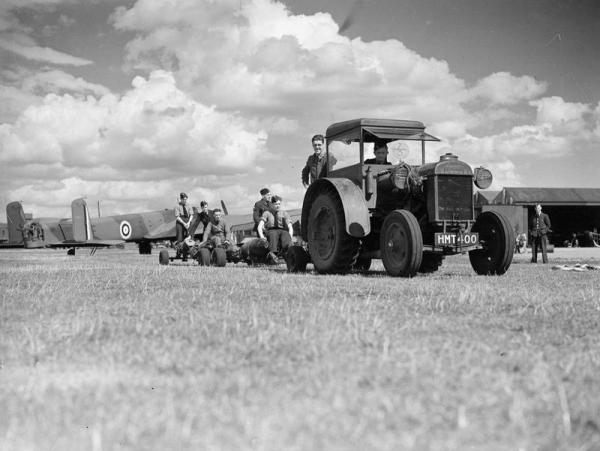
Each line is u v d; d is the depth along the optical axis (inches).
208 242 557.6
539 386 87.9
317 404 78.7
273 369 97.7
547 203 1734.7
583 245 1876.2
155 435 66.8
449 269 433.1
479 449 63.8
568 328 143.8
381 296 213.3
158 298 209.0
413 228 316.5
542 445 65.1
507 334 134.3
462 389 86.4
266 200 523.2
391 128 375.6
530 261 619.2
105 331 135.7
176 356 107.7
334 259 356.8
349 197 347.3
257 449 63.1
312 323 142.9
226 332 132.3
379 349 114.6
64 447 63.7
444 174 331.3
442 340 125.2
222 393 84.0
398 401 79.8
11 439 66.3
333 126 404.2
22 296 221.3
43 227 1637.6
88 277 330.0
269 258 498.6
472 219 337.4
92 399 80.7
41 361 105.4
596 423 71.6
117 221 1320.1
